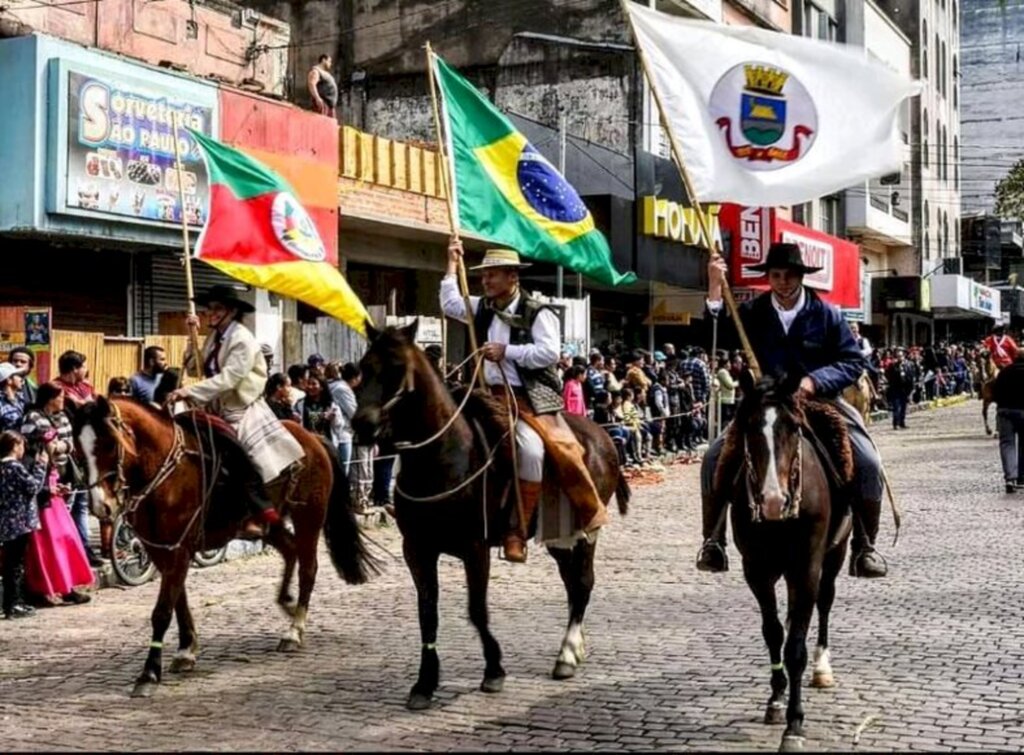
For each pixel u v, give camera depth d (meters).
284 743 6.61
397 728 6.86
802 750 6.22
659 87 8.21
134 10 17.38
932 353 44.69
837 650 8.48
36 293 15.59
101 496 7.37
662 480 20.80
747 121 8.32
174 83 15.77
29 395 11.84
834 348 7.33
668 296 30.00
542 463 7.67
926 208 54.28
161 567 7.89
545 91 30.16
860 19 44.12
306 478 9.04
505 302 8.02
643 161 27.08
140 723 7.06
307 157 18.17
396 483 7.51
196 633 8.79
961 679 7.68
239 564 12.91
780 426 6.30
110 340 14.56
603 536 14.38
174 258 17.25
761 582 6.80
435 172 21.42
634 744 6.50
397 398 7.13
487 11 30.52
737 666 8.10
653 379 23.20
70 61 14.27
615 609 10.08
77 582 10.86
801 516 6.52
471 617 7.56
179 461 7.90
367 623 9.76
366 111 30.64
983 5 64.38
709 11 32.34
